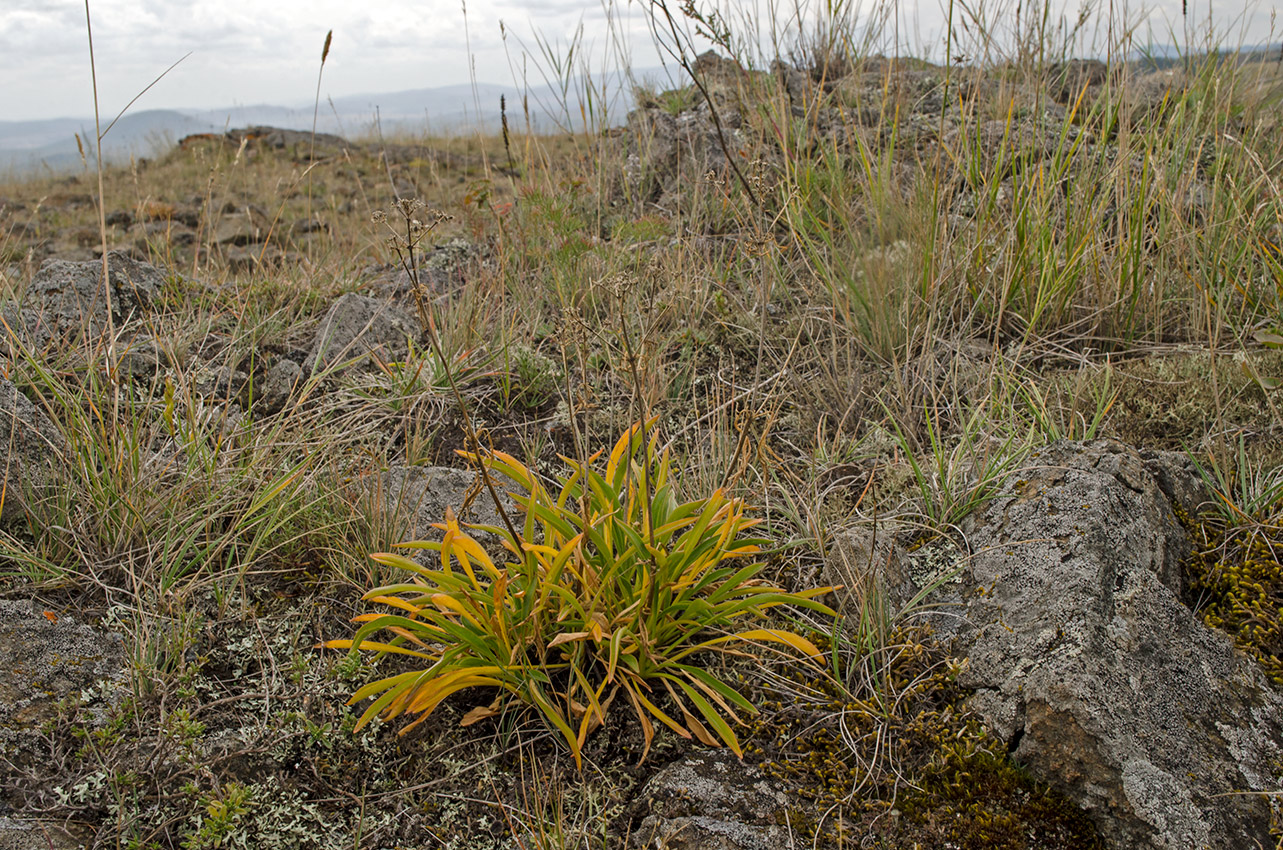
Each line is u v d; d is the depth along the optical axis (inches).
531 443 126.5
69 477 102.0
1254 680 83.7
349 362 133.0
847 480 115.1
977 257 145.3
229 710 86.1
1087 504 92.4
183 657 87.8
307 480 107.8
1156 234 143.8
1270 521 98.2
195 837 73.3
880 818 75.4
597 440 127.3
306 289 169.2
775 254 157.2
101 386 119.9
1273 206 143.7
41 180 530.0
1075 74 227.6
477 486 84.7
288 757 82.9
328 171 488.1
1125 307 139.9
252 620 95.8
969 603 92.1
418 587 82.0
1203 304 135.1
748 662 91.4
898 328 138.0
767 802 76.9
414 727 86.5
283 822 77.5
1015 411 123.4
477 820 78.0
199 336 144.9
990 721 81.2
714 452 114.5
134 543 101.6
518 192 193.2
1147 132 165.6
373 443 122.1
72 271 145.1
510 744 84.9
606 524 86.4
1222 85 190.4
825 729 83.9
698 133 217.9
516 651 81.7
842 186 171.6
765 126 196.2
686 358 141.9
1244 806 71.6
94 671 85.5
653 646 87.4
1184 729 76.5
